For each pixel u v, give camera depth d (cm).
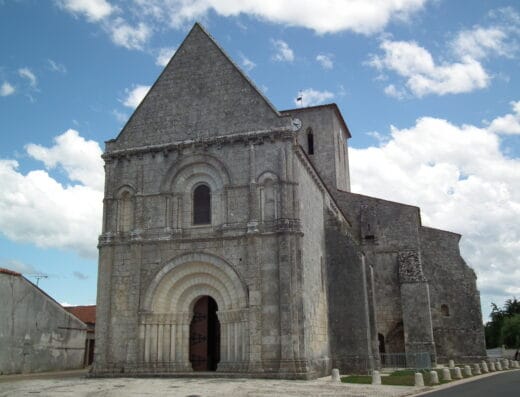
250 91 2972
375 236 4228
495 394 1912
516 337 8919
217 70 3072
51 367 3803
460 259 4228
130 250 2903
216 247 2777
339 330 3164
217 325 2972
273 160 2812
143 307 2791
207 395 1806
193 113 3033
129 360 2731
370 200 4356
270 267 2664
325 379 2552
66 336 3991
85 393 1938
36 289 3781
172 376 2591
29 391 2041
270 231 2714
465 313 4097
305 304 2700
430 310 3834
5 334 3469
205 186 2939
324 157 5022
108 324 2822
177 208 2912
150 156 3020
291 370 2477
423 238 4297
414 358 3619
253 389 2000
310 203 3114
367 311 3219
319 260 3177
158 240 2867
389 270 4119
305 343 2570
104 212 3012
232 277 2700
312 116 5147
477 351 4006
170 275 2831
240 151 2875
